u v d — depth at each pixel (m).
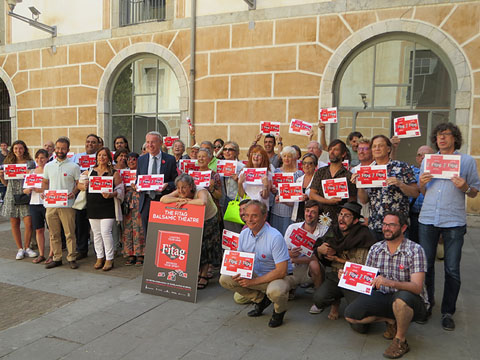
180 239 4.40
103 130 11.56
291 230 4.26
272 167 5.22
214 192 5.09
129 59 11.27
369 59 8.74
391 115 8.73
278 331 3.59
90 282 4.89
